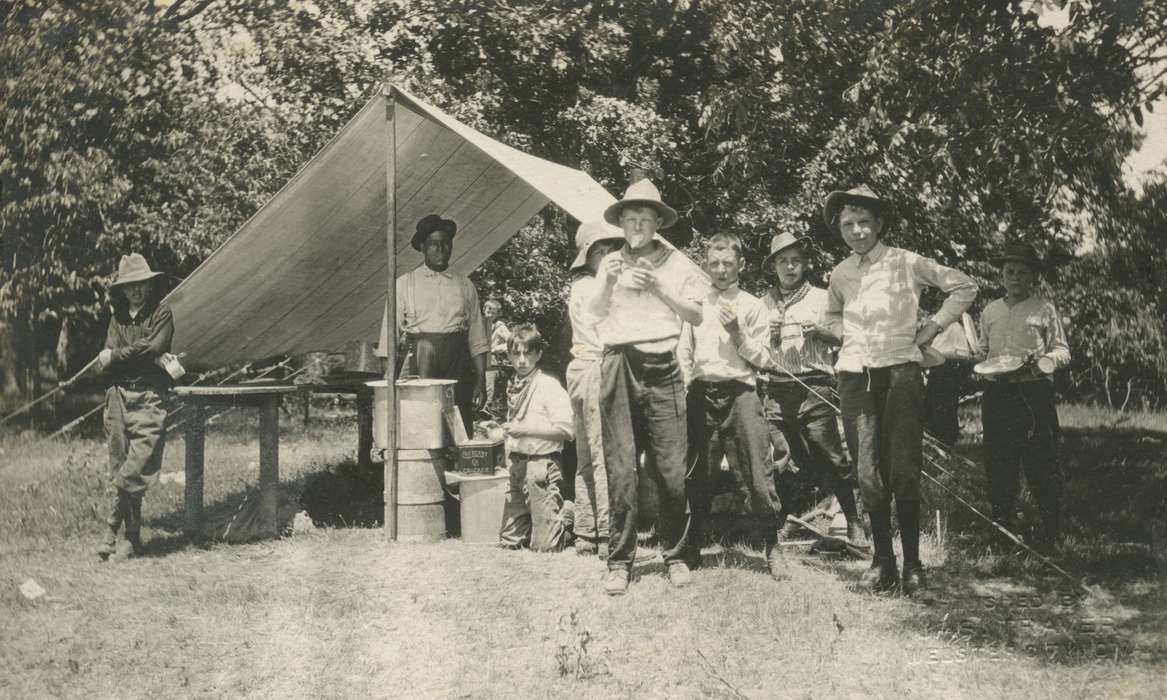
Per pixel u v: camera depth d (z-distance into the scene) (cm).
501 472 676
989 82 653
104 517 723
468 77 1415
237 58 1391
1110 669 425
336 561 604
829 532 652
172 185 1395
